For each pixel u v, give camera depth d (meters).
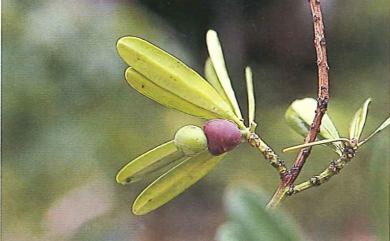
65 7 1.34
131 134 1.41
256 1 1.45
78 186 1.38
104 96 1.38
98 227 1.36
